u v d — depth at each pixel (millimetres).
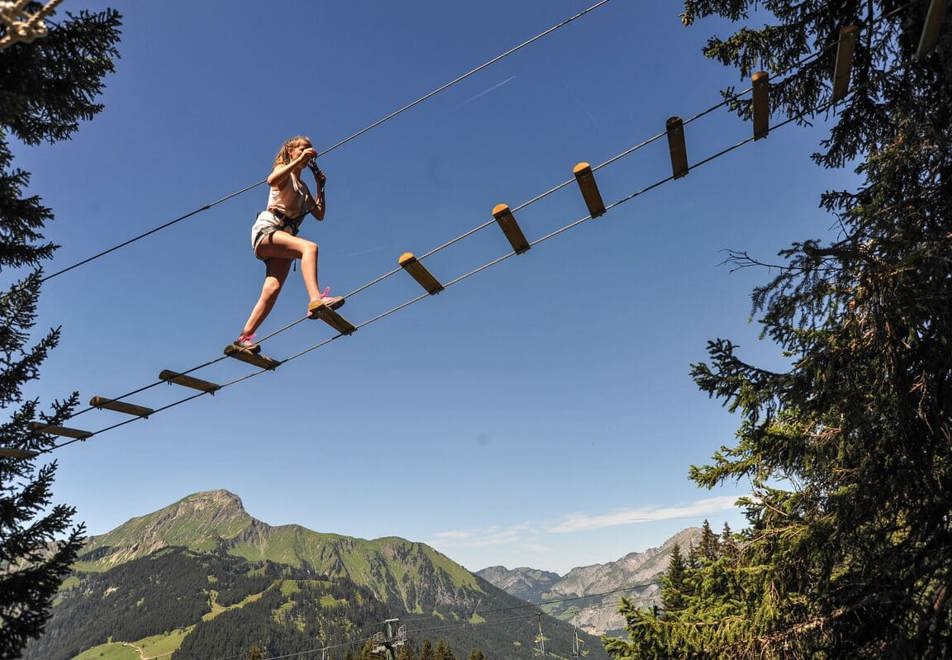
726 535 9938
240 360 6766
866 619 7309
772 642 7688
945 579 6574
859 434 6941
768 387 6680
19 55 7066
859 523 7328
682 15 8805
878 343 6242
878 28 8016
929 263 5582
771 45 8594
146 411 7699
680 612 9688
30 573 7449
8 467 7973
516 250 6445
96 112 7945
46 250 8430
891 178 6789
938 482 6785
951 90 6719
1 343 8188
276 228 6773
